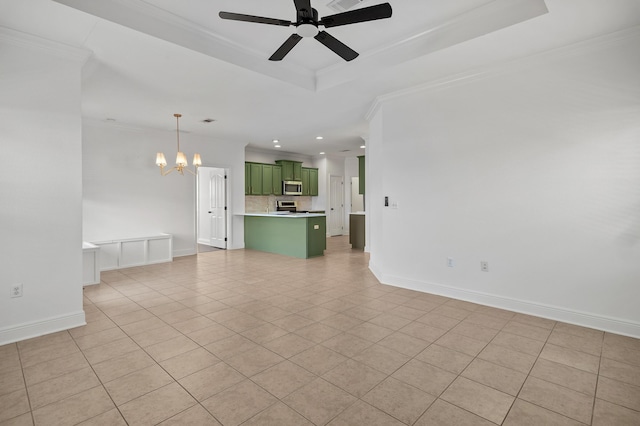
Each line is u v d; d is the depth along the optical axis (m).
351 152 9.40
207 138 7.01
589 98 2.86
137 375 2.13
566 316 3.01
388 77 3.62
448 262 3.79
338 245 8.34
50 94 2.79
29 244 2.71
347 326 2.95
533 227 3.18
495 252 3.43
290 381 2.06
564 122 2.98
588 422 1.68
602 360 2.31
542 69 3.08
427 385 2.02
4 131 2.60
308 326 2.96
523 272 3.25
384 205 4.39
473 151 3.54
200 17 2.84
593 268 2.88
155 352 2.45
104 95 4.19
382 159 4.39
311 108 4.81
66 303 2.90
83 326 2.96
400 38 3.19
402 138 4.15
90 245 4.62
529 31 2.66
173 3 2.63
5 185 2.61
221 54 3.16
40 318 2.77
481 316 3.18
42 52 2.75
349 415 1.74
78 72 2.93
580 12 2.40
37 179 2.74
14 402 1.85
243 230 7.90
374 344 2.59
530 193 3.19
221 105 4.62
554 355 2.39
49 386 2.01
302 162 9.90
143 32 2.65
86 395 1.92
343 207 10.63
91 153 5.47
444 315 3.22
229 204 7.59
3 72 2.58
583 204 2.91
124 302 3.67
